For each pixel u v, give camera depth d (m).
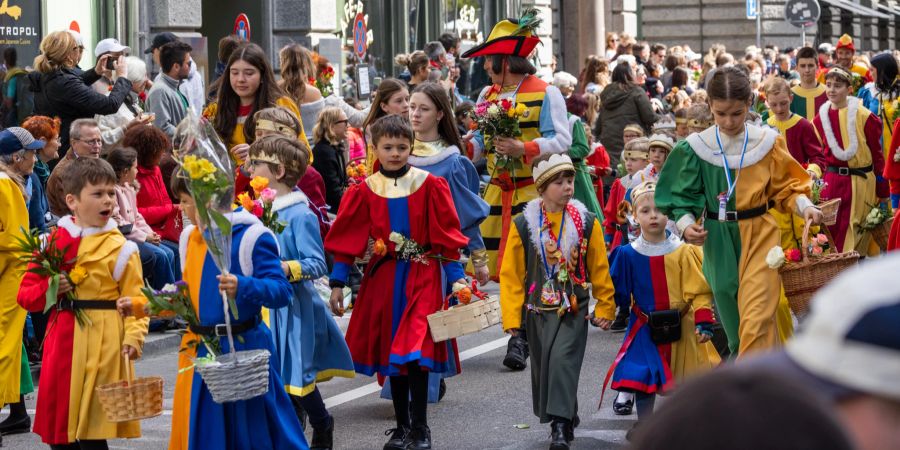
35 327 9.92
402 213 7.64
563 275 7.56
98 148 10.56
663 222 7.70
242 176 9.09
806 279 7.38
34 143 8.55
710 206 7.62
